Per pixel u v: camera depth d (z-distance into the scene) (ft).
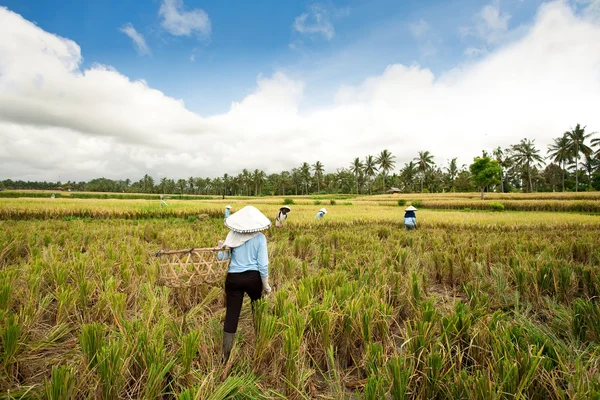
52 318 11.33
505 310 13.21
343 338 9.45
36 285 12.10
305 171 348.79
